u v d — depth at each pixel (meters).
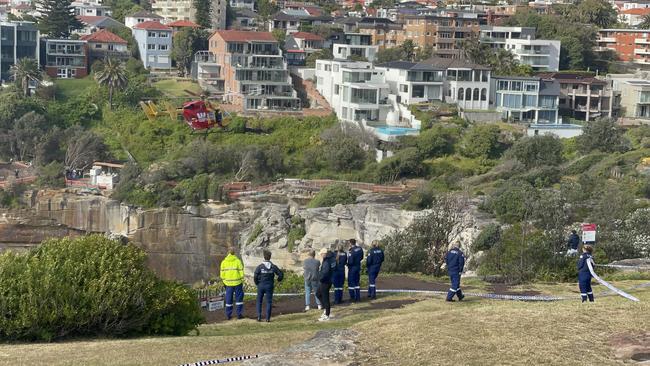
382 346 24.36
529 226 47.50
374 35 176.88
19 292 27.72
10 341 27.48
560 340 24.45
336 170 120.00
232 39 148.38
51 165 120.38
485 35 174.25
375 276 36.59
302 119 132.75
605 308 27.59
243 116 133.62
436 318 26.81
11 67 144.38
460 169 117.25
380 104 135.62
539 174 107.44
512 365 22.70
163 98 141.88
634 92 148.25
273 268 33.00
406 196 99.50
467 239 66.12
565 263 42.91
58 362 23.97
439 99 137.38
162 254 107.56
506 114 138.38
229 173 117.69
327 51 167.38
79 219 111.62
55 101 140.62
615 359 23.25
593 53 179.62
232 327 31.64
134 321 29.06
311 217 94.75
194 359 24.06
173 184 112.62
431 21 172.38
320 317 32.69
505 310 27.59
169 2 199.00
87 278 28.50
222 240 106.12
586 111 146.75
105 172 120.81
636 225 54.16
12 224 111.94
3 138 127.25
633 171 105.38
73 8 184.50
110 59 146.00
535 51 165.75
